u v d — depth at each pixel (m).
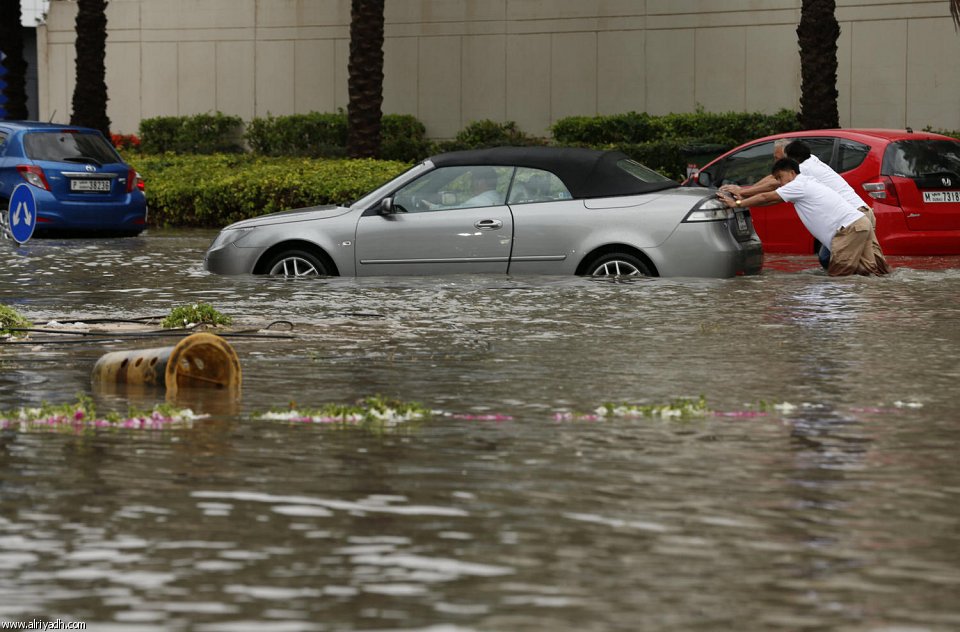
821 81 34.50
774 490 7.77
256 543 6.68
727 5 41.59
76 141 29.28
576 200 19.70
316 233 20.34
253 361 12.77
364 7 36.62
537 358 12.95
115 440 9.06
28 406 10.39
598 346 13.75
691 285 18.81
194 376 11.44
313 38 47.53
